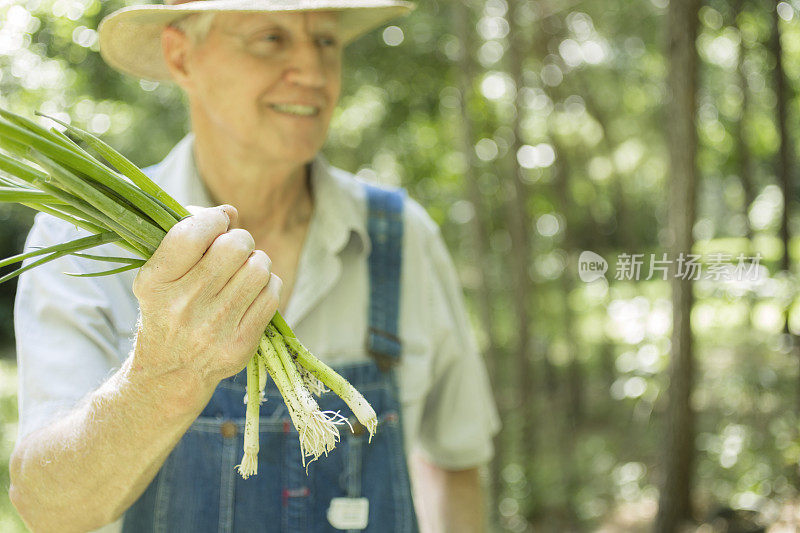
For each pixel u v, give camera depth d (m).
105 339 1.22
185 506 1.28
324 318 1.38
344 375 1.36
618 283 3.37
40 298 1.22
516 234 3.63
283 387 0.94
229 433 1.28
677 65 2.57
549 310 4.40
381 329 1.40
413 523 1.35
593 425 4.28
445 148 4.57
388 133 4.44
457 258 5.02
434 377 1.52
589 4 3.84
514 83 3.46
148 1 3.26
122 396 0.95
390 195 1.50
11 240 8.65
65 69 3.61
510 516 3.51
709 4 3.04
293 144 1.30
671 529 2.93
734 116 3.73
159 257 0.85
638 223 4.56
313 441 0.92
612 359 4.58
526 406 3.65
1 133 0.80
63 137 0.85
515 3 3.39
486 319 3.62
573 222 4.35
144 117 4.39
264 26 1.25
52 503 1.05
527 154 4.14
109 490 1.02
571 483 3.58
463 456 1.53
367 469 1.34
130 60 1.47
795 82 3.47
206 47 1.28
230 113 1.29
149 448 0.98
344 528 1.31
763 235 3.40
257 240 1.40
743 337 3.27
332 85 1.34
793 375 3.09
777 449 3.07
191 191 1.38
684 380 2.84
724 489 3.10
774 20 2.95
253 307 0.89
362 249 1.43
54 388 1.14
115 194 0.88
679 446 2.90
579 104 4.28
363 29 1.59
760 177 3.74
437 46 3.96
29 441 1.09
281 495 1.29
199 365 0.90
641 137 4.64
